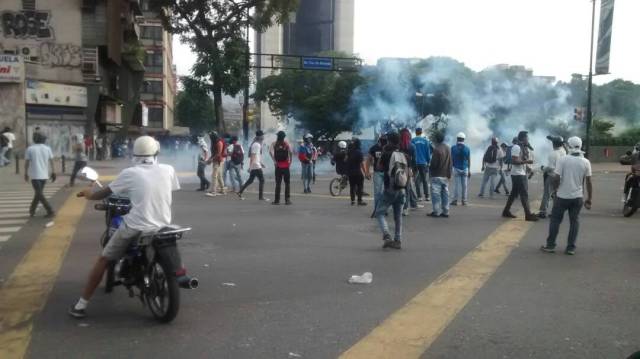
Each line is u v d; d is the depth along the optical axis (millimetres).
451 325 5309
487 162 17078
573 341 4926
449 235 10141
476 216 12656
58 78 34406
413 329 5195
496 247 9055
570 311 5754
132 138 52375
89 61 34812
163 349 4691
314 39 116938
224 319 5449
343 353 4625
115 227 5840
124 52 42938
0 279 6867
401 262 7934
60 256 8109
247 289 6500
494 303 6012
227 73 30875
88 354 4578
